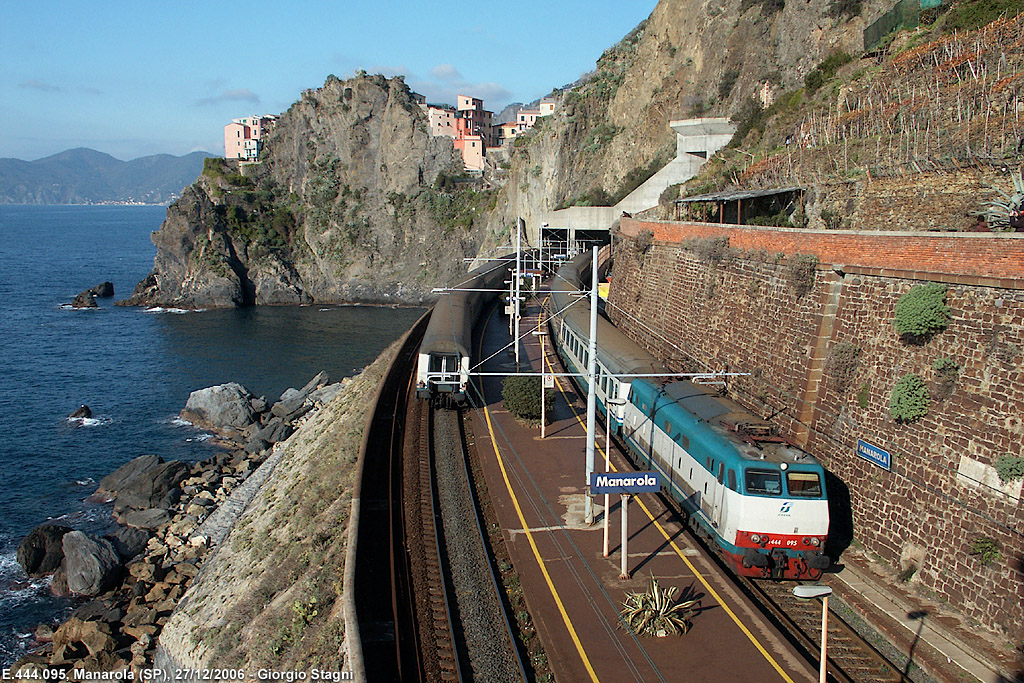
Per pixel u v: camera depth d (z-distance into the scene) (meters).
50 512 37.16
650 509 20.80
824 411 20.08
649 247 37.94
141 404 56.84
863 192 28.80
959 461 15.75
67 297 113.81
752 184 39.72
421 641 14.66
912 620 15.02
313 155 126.12
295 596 18.73
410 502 21.95
